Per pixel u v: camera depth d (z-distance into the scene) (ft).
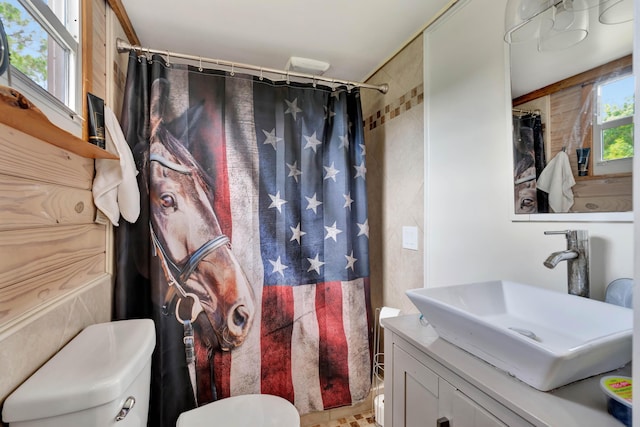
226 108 5.11
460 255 4.32
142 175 4.62
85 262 3.57
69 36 3.15
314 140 5.66
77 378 2.41
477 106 4.03
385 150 6.27
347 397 5.57
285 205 5.43
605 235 2.70
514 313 3.08
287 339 5.35
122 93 4.91
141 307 4.56
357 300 5.80
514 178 3.52
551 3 2.66
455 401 2.39
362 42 5.45
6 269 2.23
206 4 4.42
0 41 1.84
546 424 1.71
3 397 2.13
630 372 2.17
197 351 4.75
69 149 3.10
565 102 2.99
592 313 2.46
